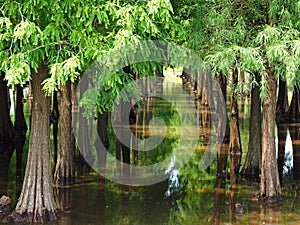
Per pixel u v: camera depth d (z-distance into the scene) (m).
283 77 10.76
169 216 10.86
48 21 8.56
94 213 11.02
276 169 12.29
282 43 9.88
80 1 7.95
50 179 10.61
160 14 8.28
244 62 10.23
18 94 21.91
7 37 8.30
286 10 10.33
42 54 8.48
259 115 15.06
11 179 14.20
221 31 10.78
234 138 18.22
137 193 13.05
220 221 10.55
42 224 10.15
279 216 10.91
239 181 14.50
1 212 10.86
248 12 11.65
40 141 10.44
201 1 11.24
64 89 13.97
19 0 8.12
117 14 8.09
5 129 20.27
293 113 28.36
